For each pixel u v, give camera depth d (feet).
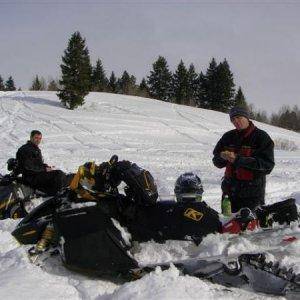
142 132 83.05
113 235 13.64
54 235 14.37
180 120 104.73
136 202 14.67
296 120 271.08
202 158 53.83
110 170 14.66
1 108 105.19
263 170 16.66
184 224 14.23
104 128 82.33
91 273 14.07
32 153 26.23
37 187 26.35
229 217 14.62
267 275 13.70
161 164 46.60
